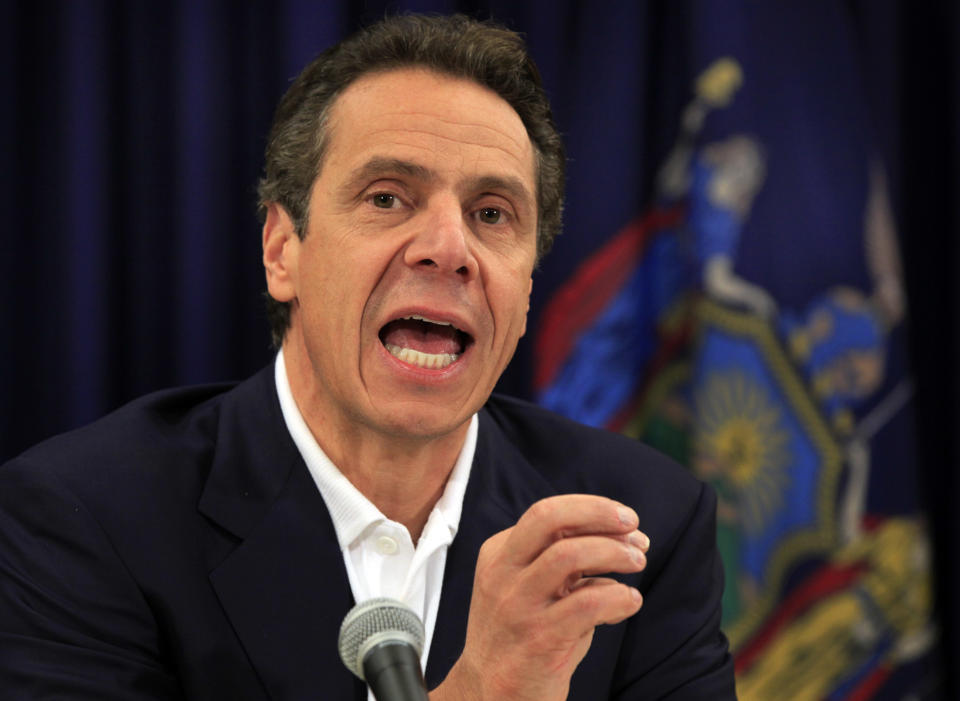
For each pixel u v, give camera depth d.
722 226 8.93
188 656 4.37
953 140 9.46
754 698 8.68
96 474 4.64
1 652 4.21
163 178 9.34
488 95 4.62
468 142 4.45
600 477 5.48
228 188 9.31
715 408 8.84
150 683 4.28
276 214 5.03
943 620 9.66
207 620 4.42
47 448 4.81
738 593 8.74
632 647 5.10
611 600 3.47
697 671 5.03
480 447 5.33
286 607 4.49
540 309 9.37
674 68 9.45
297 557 4.61
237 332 9.38
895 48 9.47
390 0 9.24
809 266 8.90
